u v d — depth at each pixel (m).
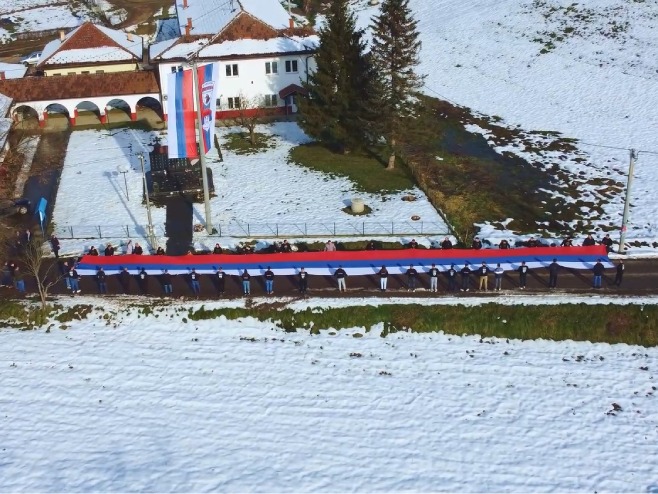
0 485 30.50
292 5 113.50
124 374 37.38
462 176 57.69
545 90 78.81
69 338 40.09
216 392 36.16
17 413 34.81
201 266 43.59
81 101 68.75
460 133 68.00
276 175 57.72
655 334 38.94
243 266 43.47
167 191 53.47
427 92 80.38
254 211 51.56
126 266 43.38
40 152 63.22
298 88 69.50
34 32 110.06
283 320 40.69
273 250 45.59
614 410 34.62
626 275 42.66
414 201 53.00
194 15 76.81
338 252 43.88
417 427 33.84
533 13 97.94
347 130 59.62
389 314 40.47
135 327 40.75
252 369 37.72
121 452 32.44
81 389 36.41
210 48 68.81
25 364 38.16
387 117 55.12
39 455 32.25
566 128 68.88
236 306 41.28
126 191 54.41
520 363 37.84
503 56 88.81
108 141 65.38
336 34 58.22
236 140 65.31
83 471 31.28
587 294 40.91
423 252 43.75
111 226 49.75
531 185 56.22
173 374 37.38
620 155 61.97
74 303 41.94
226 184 56.12
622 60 82.88
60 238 48.22
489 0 106.31
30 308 41.56
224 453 32.38
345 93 58.62
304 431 33.66
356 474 31.17
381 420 34.28
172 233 48.59
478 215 50.97
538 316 39.72
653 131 66.81
